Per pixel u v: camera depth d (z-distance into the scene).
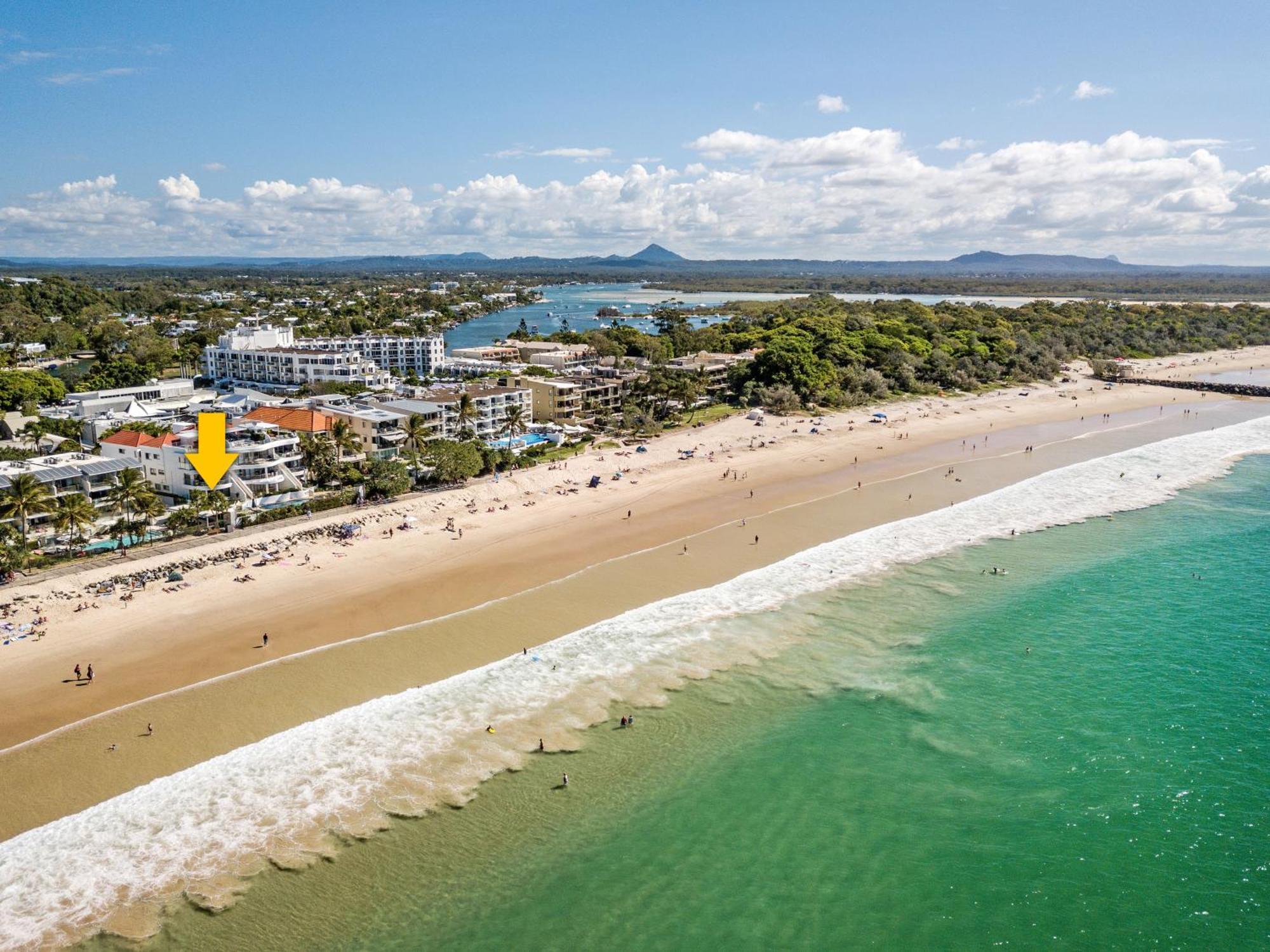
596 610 76.75
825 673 65.94
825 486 118.50
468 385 161.75
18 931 40.78
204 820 48.38
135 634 70.19
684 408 167.75
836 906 43.09
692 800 51.03
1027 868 45.72
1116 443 147.00
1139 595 79.88
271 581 81.56
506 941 40.78
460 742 56.19
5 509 83.06
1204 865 45.78
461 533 96.56
